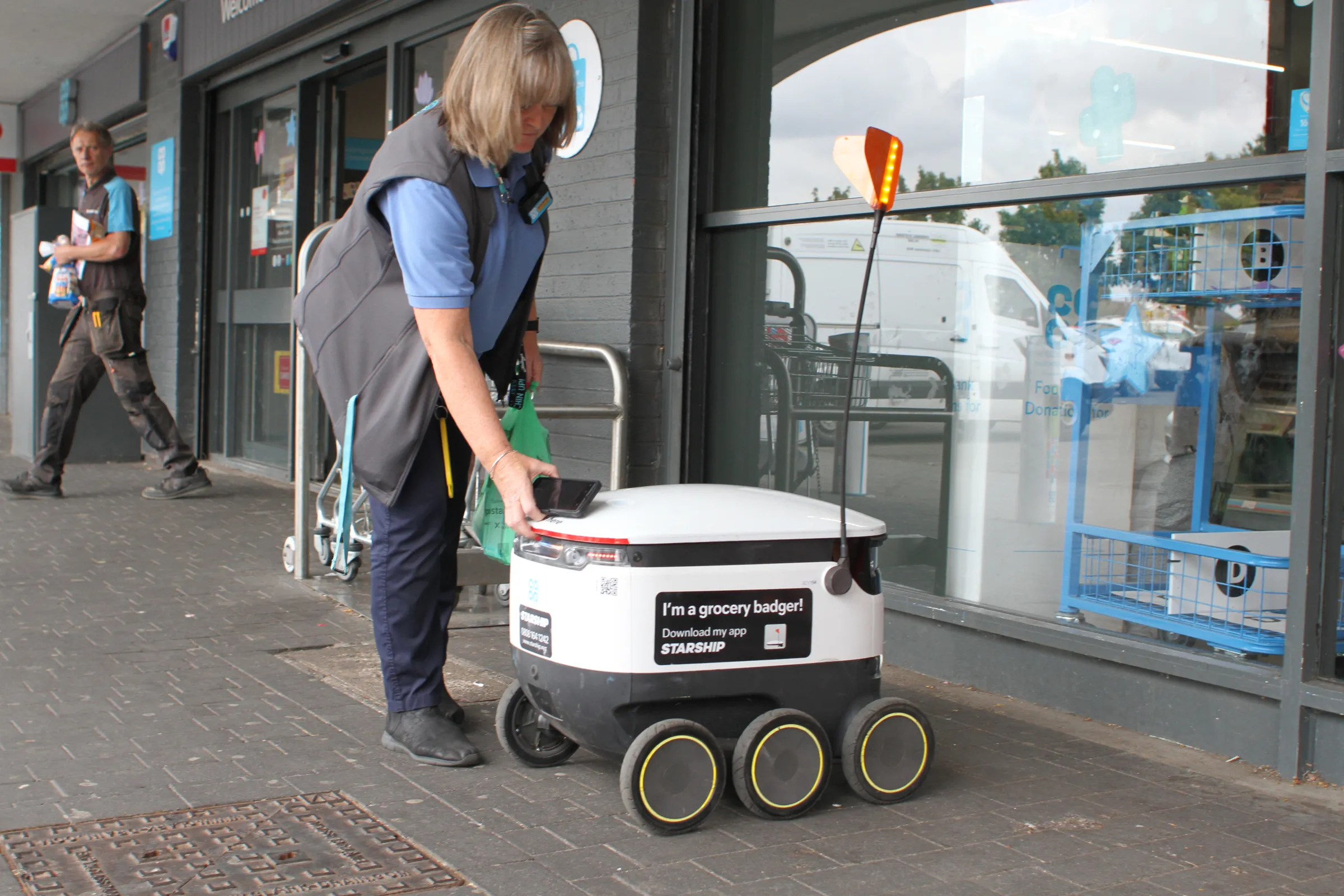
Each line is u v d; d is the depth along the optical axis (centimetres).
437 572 321
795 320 487
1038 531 406
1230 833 280
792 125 488
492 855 257
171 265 1047
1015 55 409
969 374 426
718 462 528
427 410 300
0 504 752
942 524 435
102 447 996
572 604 268
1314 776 317
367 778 302
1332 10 307
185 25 1002
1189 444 367
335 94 857
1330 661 320
